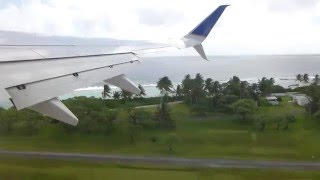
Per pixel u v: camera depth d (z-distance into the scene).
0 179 22.34
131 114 39.66
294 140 33.38
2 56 7.86
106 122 36.91
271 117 38.84
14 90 6.10
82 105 39.12
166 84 58.41
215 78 155.12
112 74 8.84
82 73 8.12
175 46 12.57
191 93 49.03
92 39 11.86
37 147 30.69
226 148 31.05
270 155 29.00
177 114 42.66
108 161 27.33
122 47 11.66
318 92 45.47
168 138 33.53
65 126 35.44
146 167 25.94
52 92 6.66
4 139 32.81
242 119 40.28
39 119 36.88
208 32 13.77
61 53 9.26
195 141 33.28
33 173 23.81
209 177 23.78
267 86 54.31
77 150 30.33
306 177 23.73
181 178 23.52
